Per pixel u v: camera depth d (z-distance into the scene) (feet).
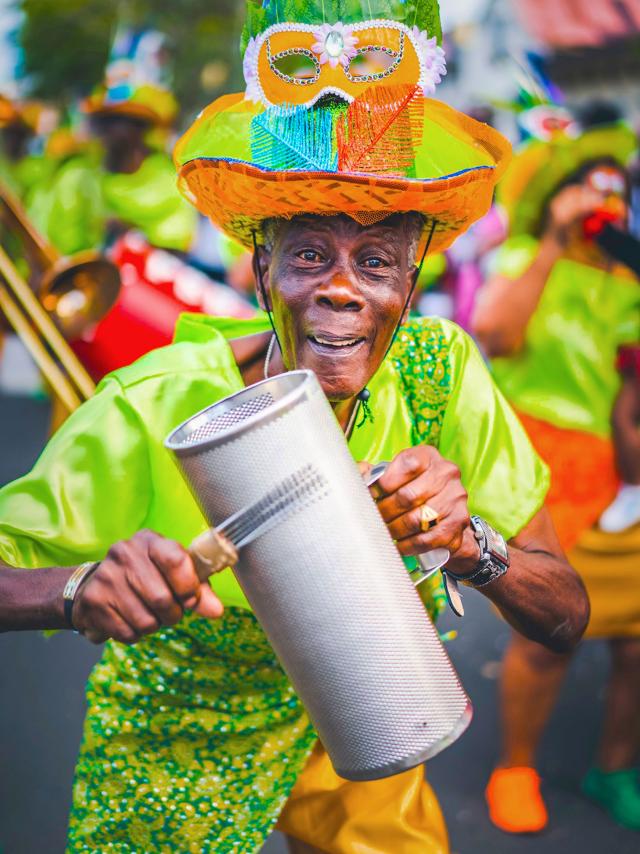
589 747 12.32
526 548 5.82
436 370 5.87
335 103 5.24
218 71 35.14
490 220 17.67
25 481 5.40
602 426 10.83
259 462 3.89
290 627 4.04
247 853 6.16
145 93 17.61
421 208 5.11
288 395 3.92
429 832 6.22
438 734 4.12
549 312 10.98
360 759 4.12
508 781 10.61
